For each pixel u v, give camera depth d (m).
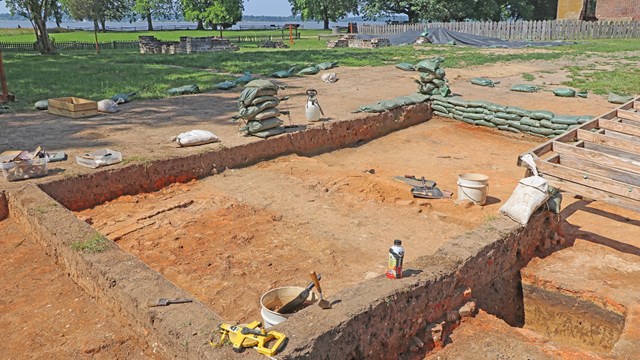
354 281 5.86
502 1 57.06
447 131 13.51
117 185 8.41
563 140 8.09
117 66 24.11
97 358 4.44
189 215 7.70
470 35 34.59
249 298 5.51
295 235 7.04
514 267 6.38
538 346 4.96
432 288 5.02
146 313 4.39
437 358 4.81
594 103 14.48
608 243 7.08
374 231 7.21
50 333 4.84
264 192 8.56
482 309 5.84
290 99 15.03
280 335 3.91
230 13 72.31
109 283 4.95
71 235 5.91
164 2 82.12
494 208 8.26
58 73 21.30
